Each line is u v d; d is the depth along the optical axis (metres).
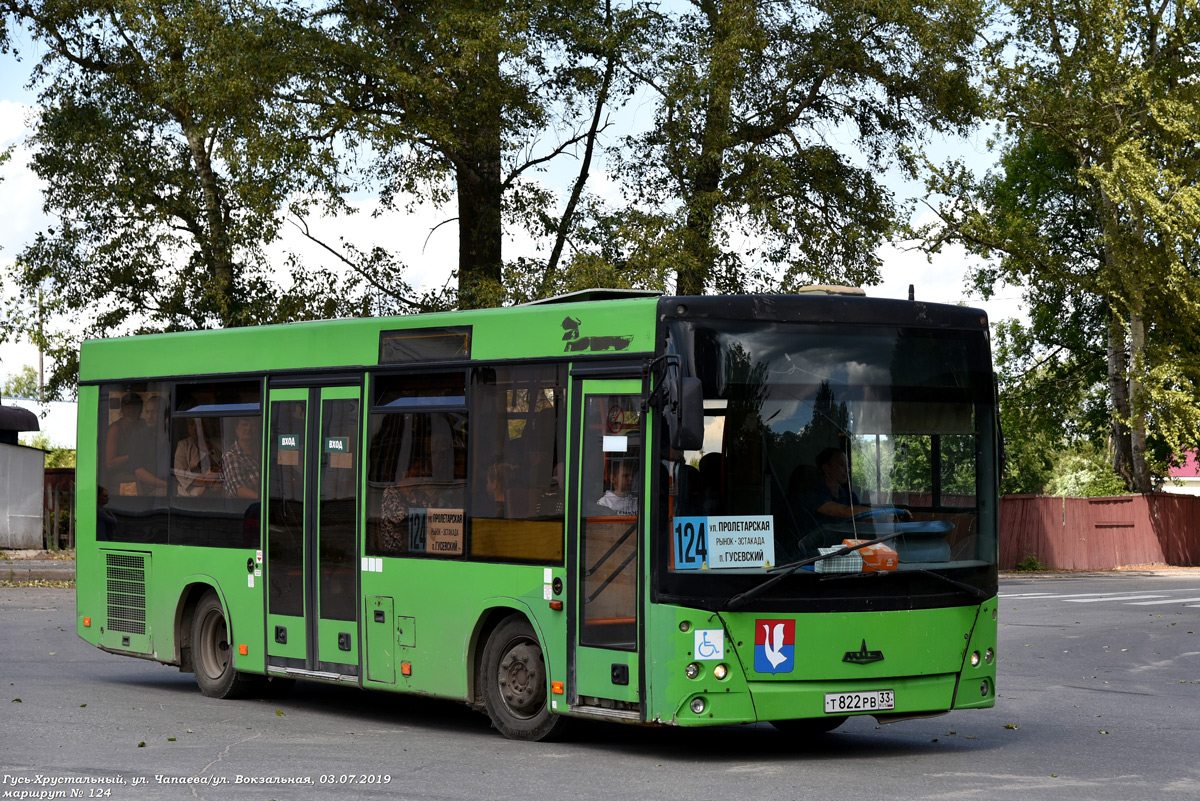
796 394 9.18
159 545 13.37
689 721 8.81
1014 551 40.56
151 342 13.68
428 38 26.78
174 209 35.34
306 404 11.91
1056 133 42.47
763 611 8.90
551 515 9.76
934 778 8.58
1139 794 8.05
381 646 11.02
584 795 7.91
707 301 9.16
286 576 11.94
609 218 30.22
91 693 12.85
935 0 29.77
